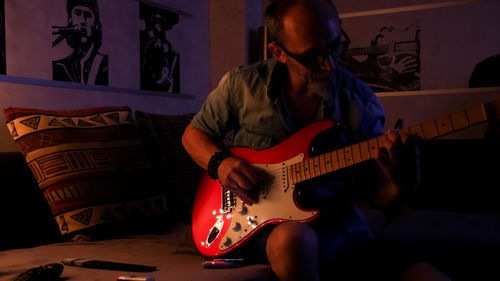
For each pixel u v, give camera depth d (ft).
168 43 10.48
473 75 10.98
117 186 6.17
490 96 10.84
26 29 7.30
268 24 4.77
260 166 4.81
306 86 4.96
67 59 7.97
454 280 5.75
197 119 5.67
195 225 5.13
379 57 11.89
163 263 4.62
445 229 6.39
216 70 12.00
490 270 5.59
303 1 4.47
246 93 5.22
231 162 4.75
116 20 9.00
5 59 7.00
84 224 5.79
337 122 4.60
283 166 4.67
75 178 5.91
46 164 5.89
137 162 6.60
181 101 10.89
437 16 11.35
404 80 11.67
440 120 3.89
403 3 11.66
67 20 7.97
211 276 3.95
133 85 9.42
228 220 4.82
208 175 5.35
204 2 11.87
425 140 3.97
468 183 8.75
